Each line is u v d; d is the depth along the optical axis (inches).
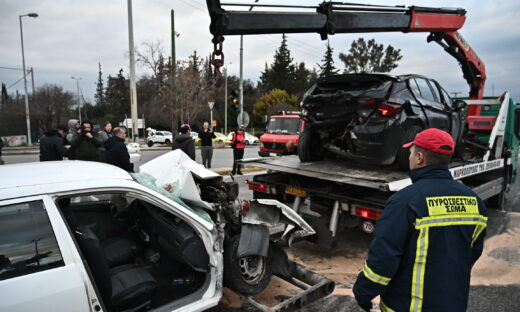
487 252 195.5
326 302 138.6
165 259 122.4
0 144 468.1
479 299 142.9
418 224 67.9
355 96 188.9
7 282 75.8
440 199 69.4
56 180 91.9
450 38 275.9
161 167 133.4
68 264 82.9
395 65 2005.4
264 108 2021.4
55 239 83.4
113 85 2834.6
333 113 202.7
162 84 1455.5
